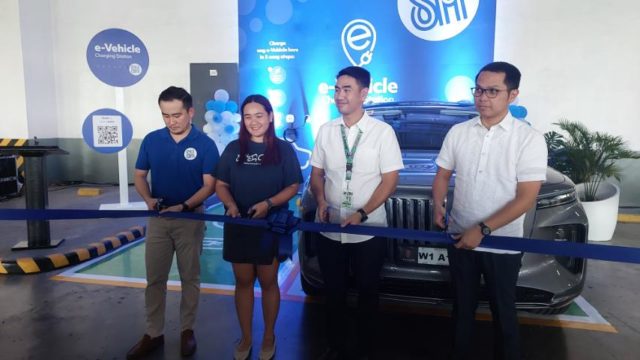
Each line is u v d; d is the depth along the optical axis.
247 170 2.24
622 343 2.71
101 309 3.13
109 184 9.04
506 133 1.91
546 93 7.14
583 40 6.91
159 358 2.47
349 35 7.71
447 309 3.19
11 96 8.37
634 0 6.64
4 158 7.39
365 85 2.11
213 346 2.61
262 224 2.19
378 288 2.30
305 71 7.90
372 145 2.16
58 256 4.02
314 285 2.76
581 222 2.50
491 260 1.98
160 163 2.46
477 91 1.89
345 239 2.20
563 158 5.54
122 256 4.39
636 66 6.75
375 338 2.76
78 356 2.50
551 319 3.04
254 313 3.06
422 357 2.54
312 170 2.39
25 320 2.95
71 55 8.77
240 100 8.13
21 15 8.13
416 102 4.23
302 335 2.76
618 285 3.69
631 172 6.89
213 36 8.27
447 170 2.17
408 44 7.57
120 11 8.54
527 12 7.09
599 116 6.98
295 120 8.04
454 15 7.33
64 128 9.01
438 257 2.45
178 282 3.66
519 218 2.05
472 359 2.51
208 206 6.82
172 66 8.50
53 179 8.97
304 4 7.75
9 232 5.25
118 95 6.47
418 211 2.52
